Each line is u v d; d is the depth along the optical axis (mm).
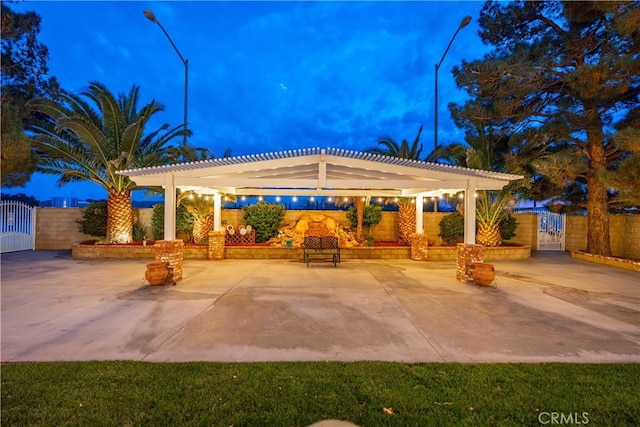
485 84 14648
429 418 3102
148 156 13586
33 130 13328
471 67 14391
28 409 3162
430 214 17094
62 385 3562
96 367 3969
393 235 17203
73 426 2939
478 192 14648
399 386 3613
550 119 14398
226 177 10109
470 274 9125
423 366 4082
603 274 10695
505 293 8023
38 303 6879
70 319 5848
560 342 4961
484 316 6207
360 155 9297
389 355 4461
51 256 13742
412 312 6426
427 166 9547
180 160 14734
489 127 16031
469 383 3688
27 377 3721
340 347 4715
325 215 16953
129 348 4617
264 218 15516
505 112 14609
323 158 9266
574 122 13453
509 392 3525
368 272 10703
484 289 8430
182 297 7441
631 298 7645
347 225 16984
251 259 13523
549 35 14719
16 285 8570
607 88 11883
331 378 3760
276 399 3355
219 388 3529
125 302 6996
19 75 16625
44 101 12352
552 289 8500
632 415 3156
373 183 9641
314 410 3197
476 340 5020
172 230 9328
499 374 3895
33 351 4492
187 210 15312
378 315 6219
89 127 12531
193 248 13609
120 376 3758
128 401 3297
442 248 13773
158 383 3623
